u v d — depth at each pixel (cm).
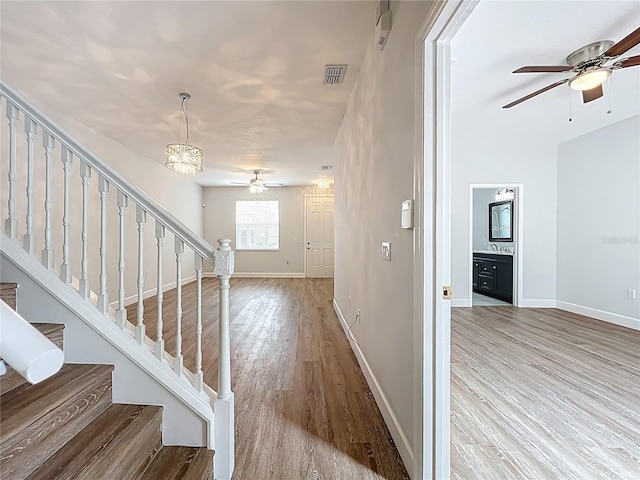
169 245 671
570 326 406
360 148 283
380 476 151
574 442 174
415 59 144
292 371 265
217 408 153
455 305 519
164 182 640
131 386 155
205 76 284
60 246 359
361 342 275
